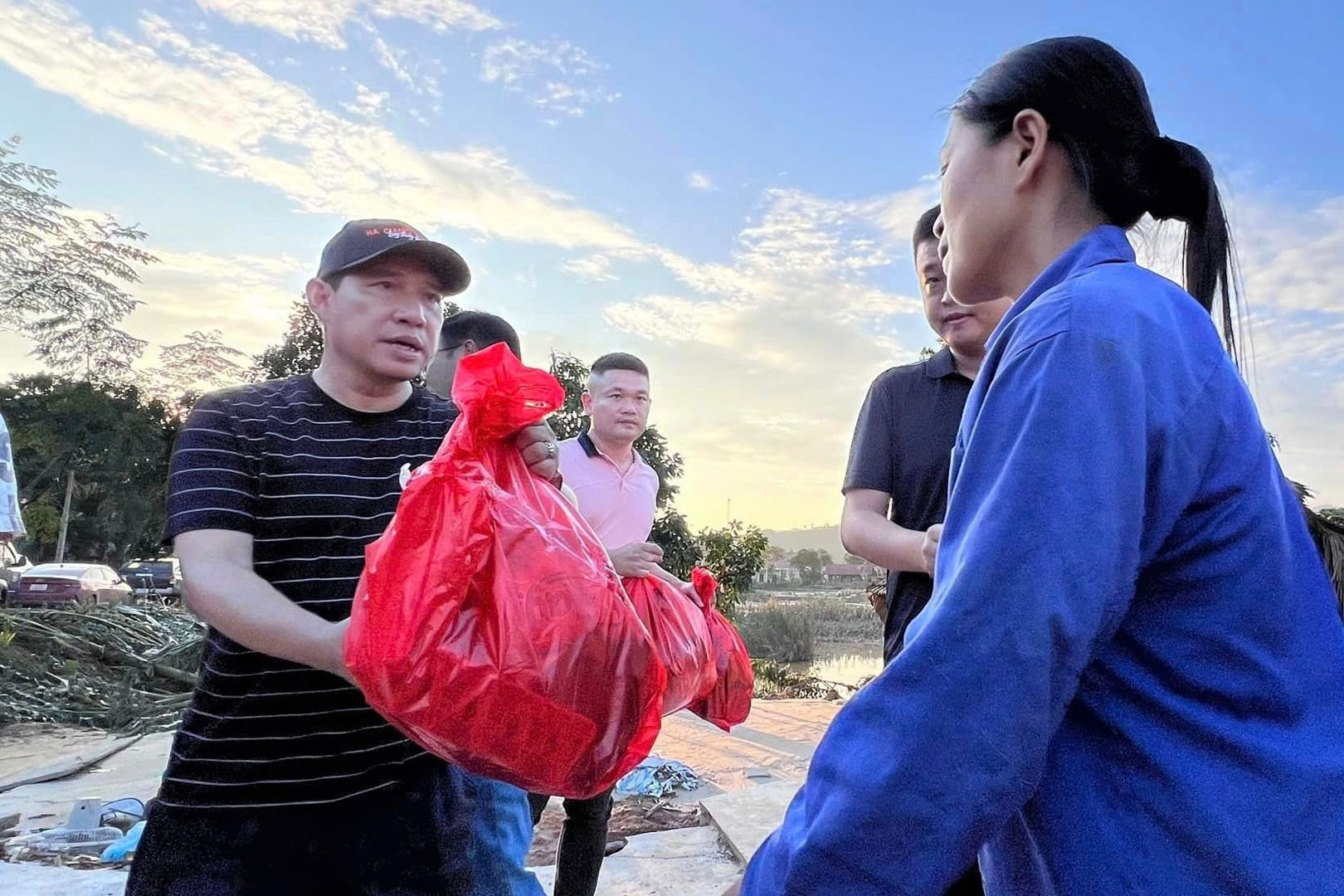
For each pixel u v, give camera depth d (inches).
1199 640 33.9
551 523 57.4
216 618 59.6
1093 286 36.3
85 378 1359.5
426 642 50.6
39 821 171.3
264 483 66.7
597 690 52.8
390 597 51.3
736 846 136.9
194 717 65.4
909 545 76.6
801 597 1354.6
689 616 81.1
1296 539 36.9
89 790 198.4
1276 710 33.2
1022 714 30.3
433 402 77.3
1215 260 42.1
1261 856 31.0
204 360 1496.1
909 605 80.7
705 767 207.5
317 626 57.9
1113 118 41.5
